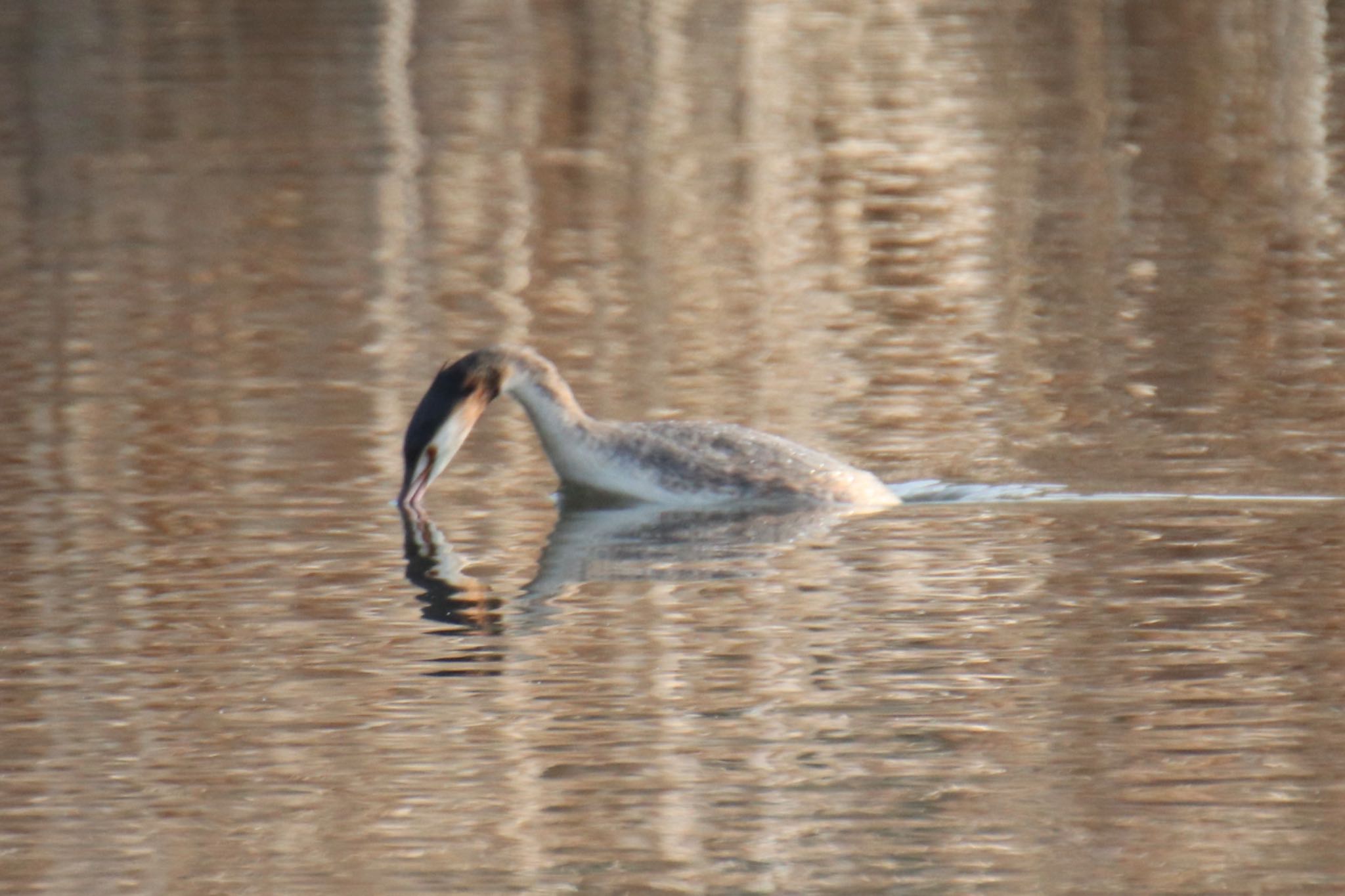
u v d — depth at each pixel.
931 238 22.70
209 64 33.50
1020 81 31.62
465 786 8.71
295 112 30.12
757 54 34.03
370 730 9.35
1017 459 14.18
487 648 10.43
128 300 20.05
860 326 18.80
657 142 28.17
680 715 9.47
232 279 20.94
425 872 7.93
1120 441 14.59
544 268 21.42
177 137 28.59
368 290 20.45
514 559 12.05
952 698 9.60
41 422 15.49
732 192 25.25
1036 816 8.32
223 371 17.16
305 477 13.99
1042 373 16.84
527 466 14.43
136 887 7.85
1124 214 23.61
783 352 17.80
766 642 10.45
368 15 37.84
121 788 8.77
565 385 13.59
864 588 11.34
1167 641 10.31
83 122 29.66
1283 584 11.16
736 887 7.76
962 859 7.95
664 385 16.66
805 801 8.50
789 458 13.54
